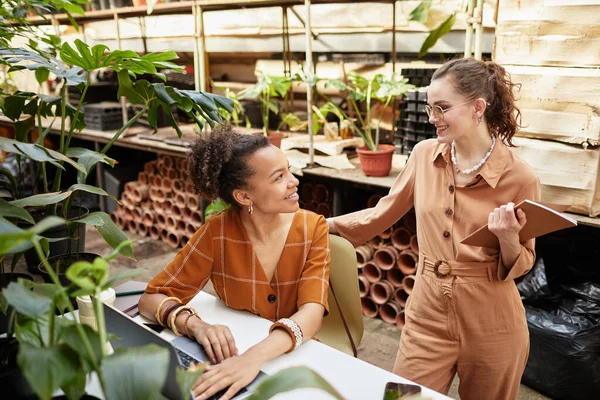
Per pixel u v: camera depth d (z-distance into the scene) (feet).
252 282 5.06
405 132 10.77
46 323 3.14
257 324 4.96
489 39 9.31
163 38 13.57
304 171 10.21
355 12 11.07
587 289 7.68
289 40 12.09
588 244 8.33
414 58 11.50
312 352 4.47
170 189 13.61
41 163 6.68
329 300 5.67
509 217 4.45
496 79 4.91
